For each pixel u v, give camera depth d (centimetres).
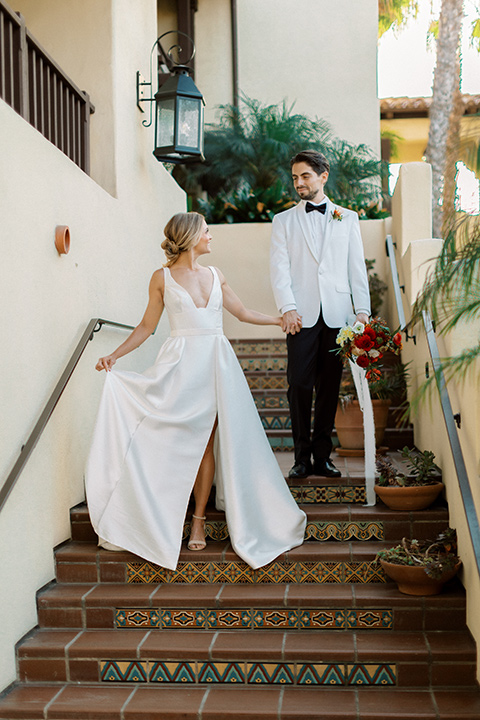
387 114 1211
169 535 329
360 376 374
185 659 293
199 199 784
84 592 324
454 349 308
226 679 291
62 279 355
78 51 442
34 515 318
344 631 308
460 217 211
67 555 339
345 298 395
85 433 389
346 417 466
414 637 297
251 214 740
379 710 263
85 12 442
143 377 339
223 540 359
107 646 296
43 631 315
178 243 348
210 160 848
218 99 954
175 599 314
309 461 393
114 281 442
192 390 341
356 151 894
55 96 376
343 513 354
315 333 387
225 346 352
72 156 409
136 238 493
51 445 339
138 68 500
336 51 954
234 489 334
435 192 926
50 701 279
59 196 352
